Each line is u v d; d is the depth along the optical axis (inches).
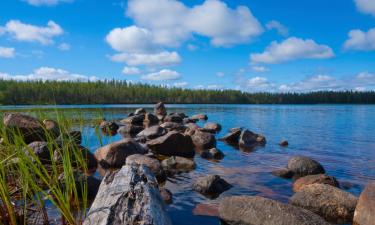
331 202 272.4
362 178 416.8
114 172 243.3
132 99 5152.6
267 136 906.7
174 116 1337.4
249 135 763.4
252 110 2874.0
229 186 355.6
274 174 420.2
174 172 424.5
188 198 310.8
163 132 772.0
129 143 478.6
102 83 5413.4
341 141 808.9
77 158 234.5
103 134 833.5
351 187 367.9
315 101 6510.8
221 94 6136.8
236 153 607.5
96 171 412.8
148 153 513.7
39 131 462.0
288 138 863.1
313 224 217.5
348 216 265.0
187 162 460.4
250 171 442.0
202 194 324.5
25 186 193.2
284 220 222.7
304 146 717.3
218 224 250.7
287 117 1838.1
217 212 274.7
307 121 1523.1
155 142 573.6
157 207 191.2
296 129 1120.2
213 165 481.7
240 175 415.5
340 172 454.3
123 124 1167.6
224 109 3063.5
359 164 515.8
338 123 1406.3
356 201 270.4
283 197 322.3
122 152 456.8
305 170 422.6
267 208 237.6
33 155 192.9
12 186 244.1
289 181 387.9
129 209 174.6
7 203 180.5
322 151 648.4
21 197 243.1
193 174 413.7
